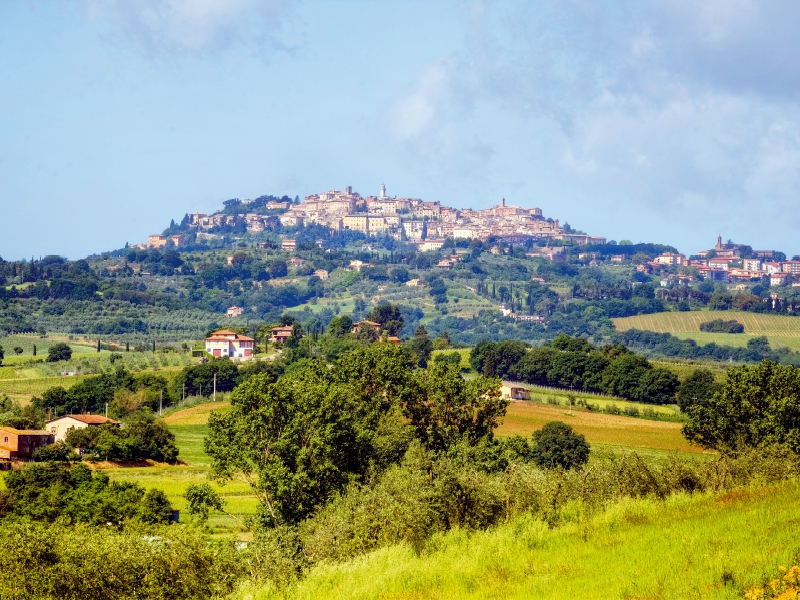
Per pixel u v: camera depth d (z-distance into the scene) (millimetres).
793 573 60125
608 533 84812
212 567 89250
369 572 78000
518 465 107562
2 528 95188
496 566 76438
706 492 104062
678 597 60750
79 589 88438
